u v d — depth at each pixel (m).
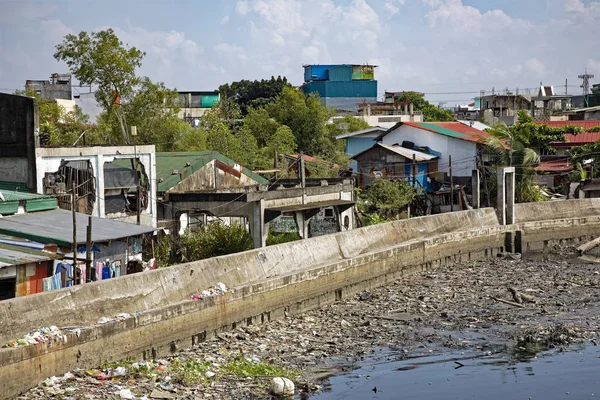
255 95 95.88
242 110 92.75
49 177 28.83
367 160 52.97
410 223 38.34
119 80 47.50
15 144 28.50
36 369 16.58
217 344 22.03
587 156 55.41
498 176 44.84
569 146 59.94
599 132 61.75
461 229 41.91
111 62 46.69
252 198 31.89
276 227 39.84
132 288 20.36
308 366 20.61
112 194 31.92
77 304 18.56
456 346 22.98
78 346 17.78
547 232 46.50
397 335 24.23
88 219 23.80
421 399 18.22
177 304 21.06
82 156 29.84
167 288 21.64
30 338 16.67
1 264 19.92
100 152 30.52
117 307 19.70
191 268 22.91
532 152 49.72
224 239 31.31
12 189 28.23
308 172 53.94
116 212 32.00
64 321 18.09
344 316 26.86
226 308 23.14
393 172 52.06
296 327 24.89
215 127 56.03
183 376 18.44
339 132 71.25
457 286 32.78
